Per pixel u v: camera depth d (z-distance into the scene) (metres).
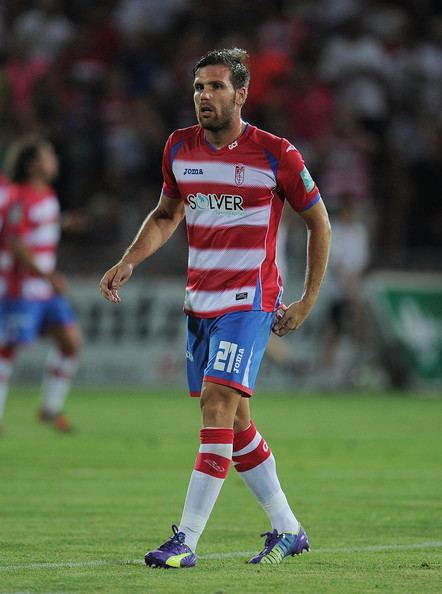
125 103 79.81
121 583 18.75
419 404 63.56
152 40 83.62
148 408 59.50
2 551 22.23
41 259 46.50
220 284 21.17
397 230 76.69
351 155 74.62
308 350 72.38
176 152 21.67
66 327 47.22
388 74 80.25
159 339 73.62
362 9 83.25
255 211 21.20
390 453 41.50
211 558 21.56
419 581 19.20
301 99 76.56
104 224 75.38
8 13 87.00
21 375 74.44
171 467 37.25
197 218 21.44
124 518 26.97
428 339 72.75
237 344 20.83
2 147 74.06
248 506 29.27
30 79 78.94
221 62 21.09
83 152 78.19
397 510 28.36
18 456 39.88
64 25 85.31
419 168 77.81
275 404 62.66
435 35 82.38
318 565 20.80
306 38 82.06
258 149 21.19
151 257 74.62
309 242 21.64
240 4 83.81
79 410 58.12
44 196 46.25
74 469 36.56
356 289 71.31
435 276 73.94
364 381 72.44
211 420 20.58
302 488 32.38
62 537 24.08
